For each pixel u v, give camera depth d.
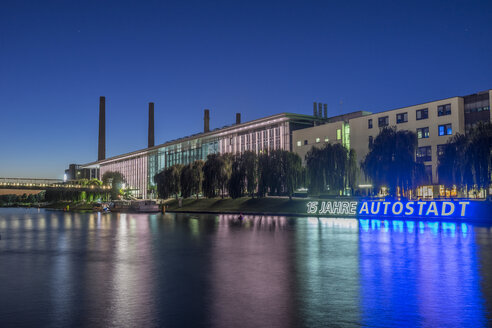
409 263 20.00
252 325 10.05
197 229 45.28
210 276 16.86
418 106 88.75
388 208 63.16
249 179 94.38
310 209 76.44
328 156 80.69
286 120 127.81
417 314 10.99
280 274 17.23
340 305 11.96
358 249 25.84
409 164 67.38
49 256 24.00
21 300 12.85
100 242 32.41
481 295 13.19
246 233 38.91
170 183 121.62
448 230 40.50
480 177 58.66
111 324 10.20
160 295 13.41
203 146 175.38
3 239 35.88
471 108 81.94
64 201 191.38
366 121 98.69
